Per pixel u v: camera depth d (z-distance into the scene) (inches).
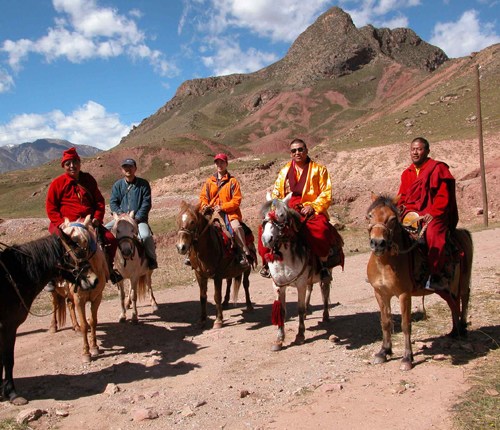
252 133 6958.7
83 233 277.0
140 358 311.6
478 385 229.8
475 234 812.6
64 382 277.0
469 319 335.9
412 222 272.1
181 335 361.4
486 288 416.5
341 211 1153.4
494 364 255.3
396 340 307.6
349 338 327.0
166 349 329.4
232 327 373.1
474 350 278.4
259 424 211.6
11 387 251.8
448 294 279.0
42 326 397.4
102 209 342.6
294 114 7229.3
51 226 325.7
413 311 372.2
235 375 273.1
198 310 436.8
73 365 303.4
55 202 331.3
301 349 310.7
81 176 342.3
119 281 359.3
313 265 323.3
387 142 2485.2
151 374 283.9
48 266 265.9
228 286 444.5
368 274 271.3
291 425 208.2
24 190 3759.8
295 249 306.0
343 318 376.8
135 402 243.8
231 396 243.8
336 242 350.0
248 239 400.2
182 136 5216.5
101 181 3951.8
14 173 4638.3
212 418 221.1
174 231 940.6
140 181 414.3
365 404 221.9
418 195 277.6
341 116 6850.4
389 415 209.9
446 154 1913.1
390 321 276.8
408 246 260.2
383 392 232.8
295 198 333.1
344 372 264.1
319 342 322.0
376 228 245.8
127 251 365.7
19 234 1310.3
